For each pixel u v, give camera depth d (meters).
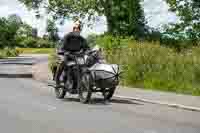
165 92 18.25
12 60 66.38
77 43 15.65
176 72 20.12
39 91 18.53
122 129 9.98
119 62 22.41
